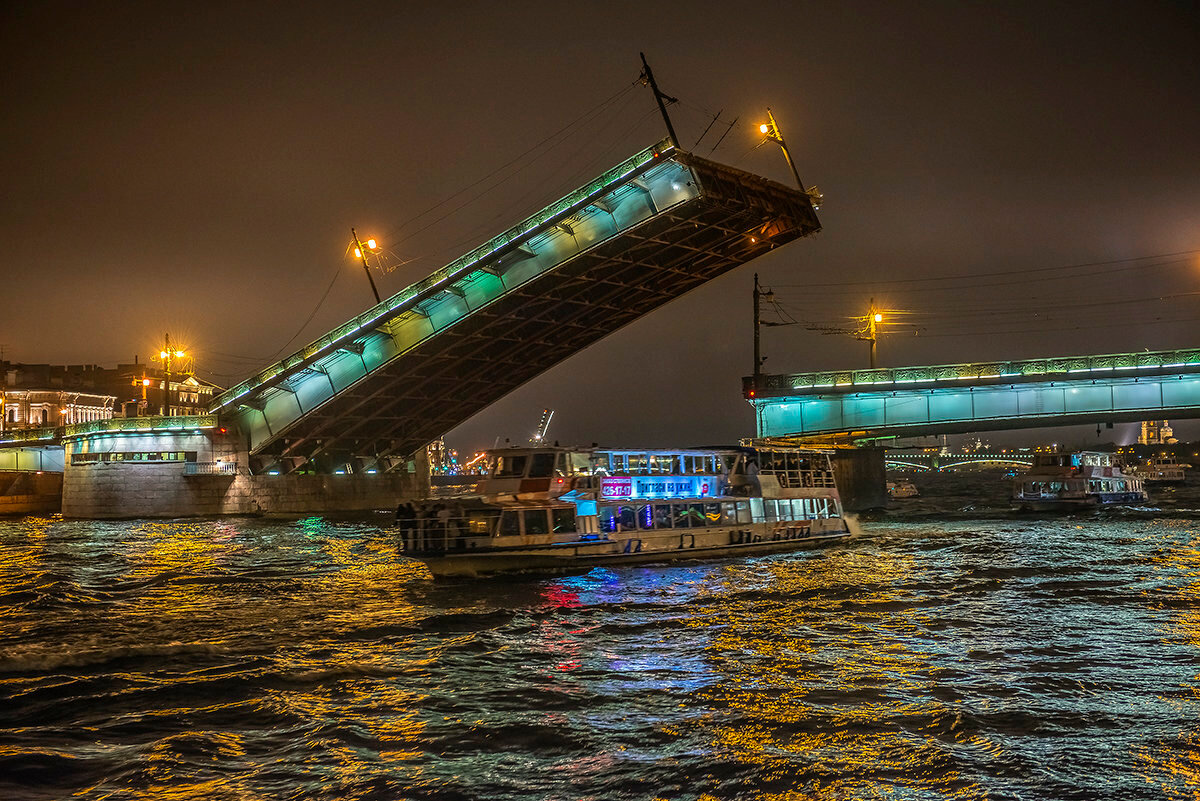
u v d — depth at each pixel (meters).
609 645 20.25
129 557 40.94
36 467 92.25
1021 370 60.22
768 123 49.31
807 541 39.16
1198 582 28.77
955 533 46.31
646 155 43.38
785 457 39.31
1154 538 42.97
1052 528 49.03
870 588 27.91
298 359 57.69
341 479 73.56
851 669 17.78
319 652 19.89
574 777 12.35
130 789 11.93
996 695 15.82
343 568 35.62
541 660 18.89
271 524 61.66
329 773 12.49
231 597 28.62
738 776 12.30
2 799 11.52
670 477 34.47
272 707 15.52
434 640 21.02
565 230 47.50
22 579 33.44
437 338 53.53
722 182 45.12
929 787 11.90
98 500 69.38
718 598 26.27
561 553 30.94
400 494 78.31
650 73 42.94
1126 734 13.79
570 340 59.97
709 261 52.50
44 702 15.87
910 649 19.50
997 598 25.98
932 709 14.99
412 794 11.84
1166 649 19.31
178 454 69.00
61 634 22.84
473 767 12.73
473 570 30.19
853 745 13.40
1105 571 31.33
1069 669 17.61
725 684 16.75
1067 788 11.85
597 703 15.68
